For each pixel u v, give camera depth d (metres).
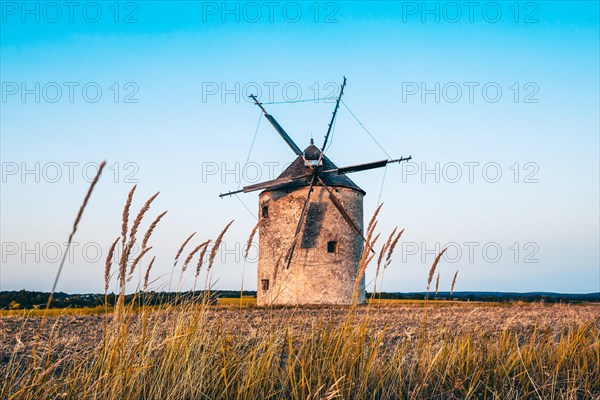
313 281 23.95
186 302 5.14
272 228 25.19
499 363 6.31
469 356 6.17
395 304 21.16
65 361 5.25
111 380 3.99
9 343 6.89
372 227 5.18
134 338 4.65
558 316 14.27
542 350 7.18
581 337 7.49
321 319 5.68
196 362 4.63
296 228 23.75
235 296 27.48
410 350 6.45
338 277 24.34
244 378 4.64
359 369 5.15
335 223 24.81
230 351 5.07
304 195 24.81
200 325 4.92
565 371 6.54
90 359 5.33
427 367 5.77
